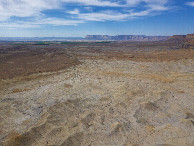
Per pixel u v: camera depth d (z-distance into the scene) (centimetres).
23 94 1024
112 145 557
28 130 619
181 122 677
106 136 604
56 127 647
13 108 815
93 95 1005
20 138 574
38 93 1040
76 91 1076
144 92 1046
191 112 784
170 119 718
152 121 705
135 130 638
